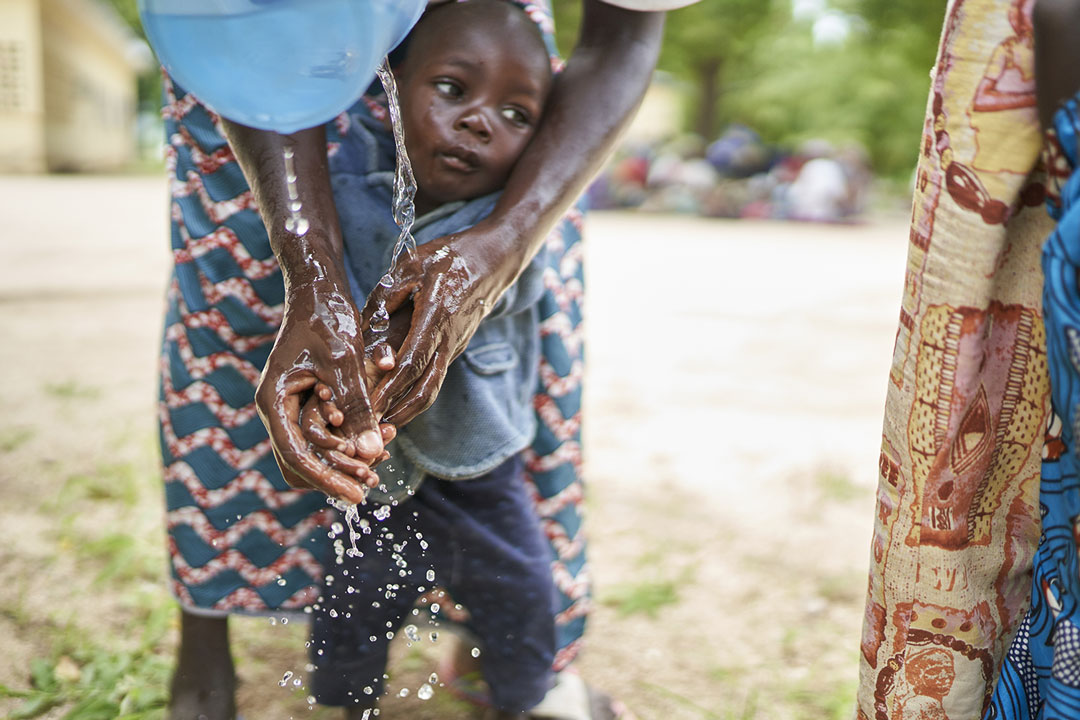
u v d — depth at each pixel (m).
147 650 2.48
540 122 1.78
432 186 1.77
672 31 25.08
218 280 1.92
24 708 2.24
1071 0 1.20
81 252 9.45
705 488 3.94
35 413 4.33
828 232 16.50
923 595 1.45
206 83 1.21
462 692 2.31
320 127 1.70
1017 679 1.41
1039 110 1.24
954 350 1.36
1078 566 1.26
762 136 30.14
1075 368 1.20
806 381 5.80
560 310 2.10
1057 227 1.20
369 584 1.95
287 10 1.17
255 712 2.27
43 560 2.96
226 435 1.99
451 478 1.88
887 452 1.45
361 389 1.40
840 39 29.02
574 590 2.19
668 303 8.29
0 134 22.22
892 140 28.19
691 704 2.42
